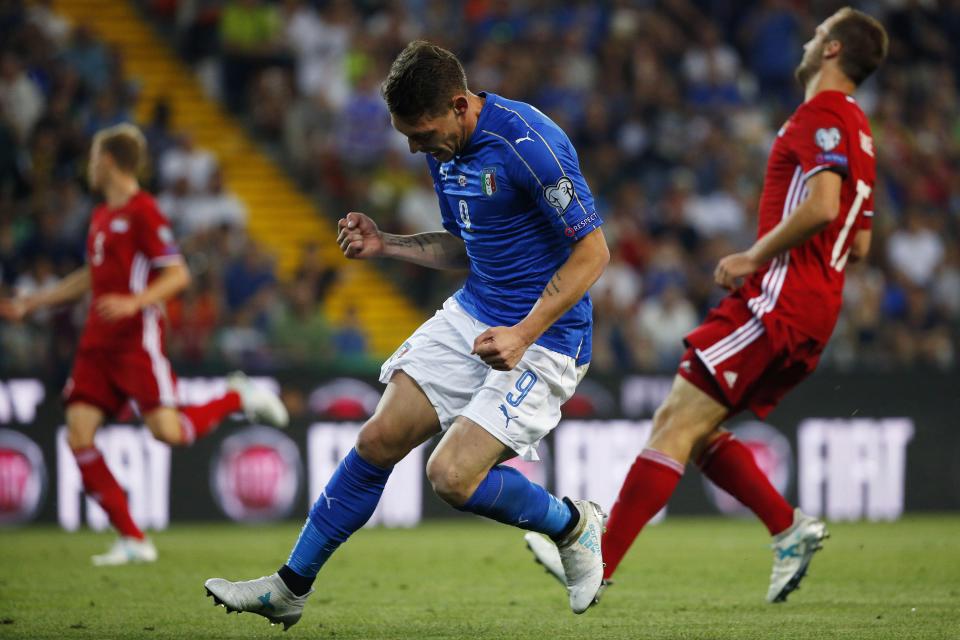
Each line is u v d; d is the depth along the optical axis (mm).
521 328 13711
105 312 23562
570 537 15133
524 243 14617
